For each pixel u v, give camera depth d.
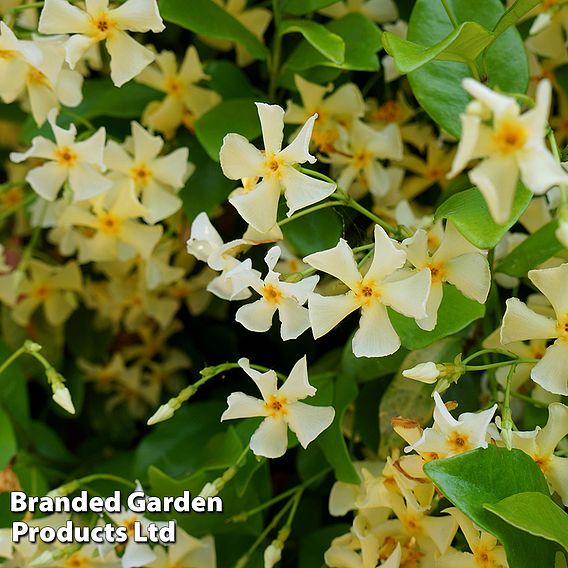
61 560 0.38
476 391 0.38
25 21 0.44
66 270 0.47
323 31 0.38
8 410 0.43
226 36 0.39
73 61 0.36
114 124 0.43
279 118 0.33
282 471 0.43
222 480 0.36
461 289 0.34
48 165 0.40
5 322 0.47
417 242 0.34
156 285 0.44
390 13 0.42
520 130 0.28
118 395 0.49
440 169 0.43
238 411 0.35
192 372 0.47
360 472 0.37
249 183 0.35
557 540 0.31
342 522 0.41
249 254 0.41
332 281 0.41
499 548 0.34
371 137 0.41
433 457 0.34
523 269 0.36
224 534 0.39
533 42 0.40
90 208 0.42
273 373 0.35
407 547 0.36
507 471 0.32
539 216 0.38
